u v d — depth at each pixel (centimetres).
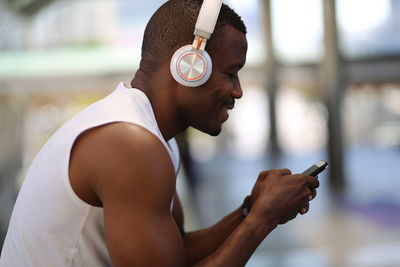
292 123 2505
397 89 2073
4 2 1315
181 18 105
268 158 1598
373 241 530
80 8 1477
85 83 1500
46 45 1462
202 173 1212
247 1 1599
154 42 108
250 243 100
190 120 110
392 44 1444
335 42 981
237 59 107
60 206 98
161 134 107
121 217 90
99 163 93
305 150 1830
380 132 2070
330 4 983
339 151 973
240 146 2019
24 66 1441
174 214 134
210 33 101
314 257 474
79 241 100
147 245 88
